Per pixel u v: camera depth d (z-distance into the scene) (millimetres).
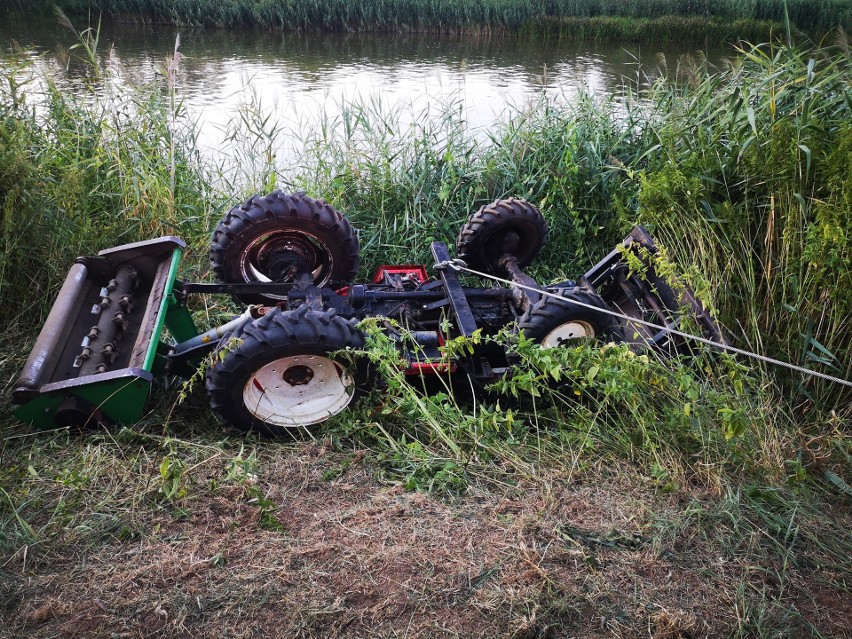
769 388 4527
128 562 3020
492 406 4270
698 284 4184
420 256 6602
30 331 5043
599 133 7125
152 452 3744
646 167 6953
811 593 3070
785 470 3867
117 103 7105
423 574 3020
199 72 13898
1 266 4938
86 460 3582
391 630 2748
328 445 3873
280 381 3943
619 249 4457
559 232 6797
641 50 20094
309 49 18266
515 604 2875
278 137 8969
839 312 4574
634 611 2900
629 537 3295
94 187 6434
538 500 3531
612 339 4828
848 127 4891
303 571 3008
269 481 3592
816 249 4605
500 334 3988
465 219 6773
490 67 15867
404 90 12516
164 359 4293
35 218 5336
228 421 3875
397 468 3727
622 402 4305
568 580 3027
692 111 6570
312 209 4965
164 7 21594
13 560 2994
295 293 4562
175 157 7180
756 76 6543
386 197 6965
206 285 4629
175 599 2836
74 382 3639
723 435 3885
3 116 6293
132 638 2668
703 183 5574
